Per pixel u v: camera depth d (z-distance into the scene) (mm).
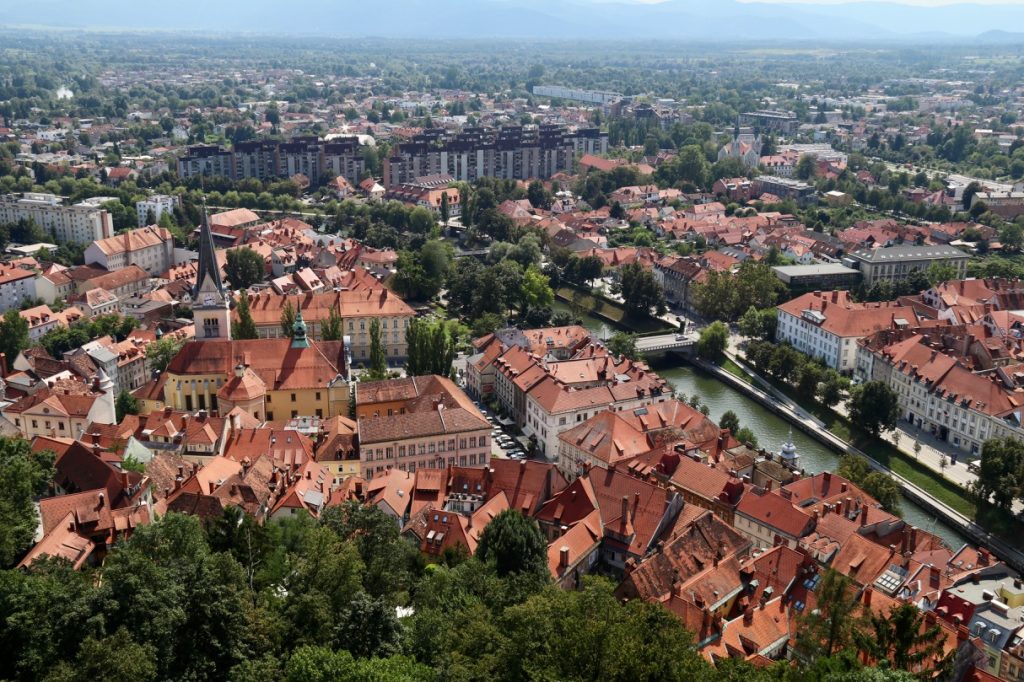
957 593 184750
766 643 174875
